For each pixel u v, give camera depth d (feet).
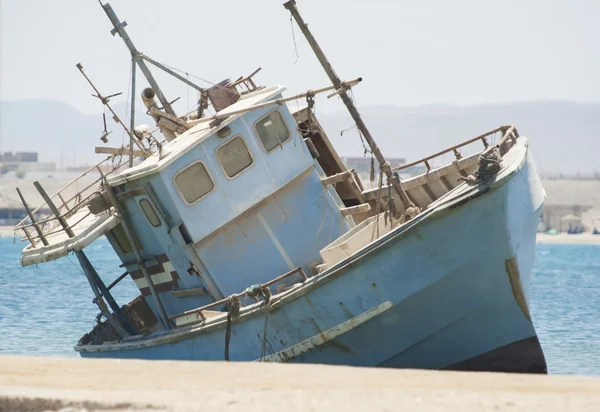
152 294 135.13
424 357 115.03
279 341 118.01
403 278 109.50
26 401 47.06
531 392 50.29
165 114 151.53
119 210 134.10
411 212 127.75
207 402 45.21
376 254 109.50
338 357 115.96
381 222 129.80
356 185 153.69
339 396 46.42
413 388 50.98
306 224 136.15
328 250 121.90
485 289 110.73
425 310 110.93
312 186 137.90
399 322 111.86
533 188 121.49
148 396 46.57
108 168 160.66
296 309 115.55
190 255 127.54
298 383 53.21
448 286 109.60
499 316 113.29
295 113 153.58
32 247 142.20
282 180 134.62
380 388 50.37
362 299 111.75
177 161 126.82
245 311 118.93
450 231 106.93
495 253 108.58
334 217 138.21
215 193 129.08
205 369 59.62
